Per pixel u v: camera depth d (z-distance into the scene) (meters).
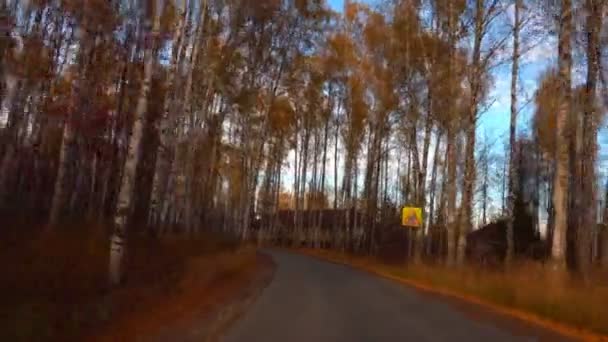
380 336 10.58
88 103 27.53
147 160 34.50
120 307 10.91
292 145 57.78
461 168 34.44
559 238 16.47
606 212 25.05
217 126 36.41
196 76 30.20
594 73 19.81
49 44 25.39
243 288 17.95
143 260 17.38
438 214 49.34
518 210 40.00
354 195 53.38
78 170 31.66
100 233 18.67
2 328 8.02
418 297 18.09
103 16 23.81
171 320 10.84
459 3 25.91
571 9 17.28
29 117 32.25
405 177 50.78
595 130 22.41
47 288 11.87
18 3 24.42
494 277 18.11
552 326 12.72
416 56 29.39
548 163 41.56
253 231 81.31
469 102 24.83
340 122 54.06
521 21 24.22
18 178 30.16
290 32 34.28
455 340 10.38
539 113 34.41
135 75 28.75
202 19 25.72
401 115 32.00
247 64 33.00
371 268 33.97
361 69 41.75
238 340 9.80
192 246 22.64
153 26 14.89
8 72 23.91
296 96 45.12
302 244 72.56
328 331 10.95
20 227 18.14
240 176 47.28
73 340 8.38
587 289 14.09
